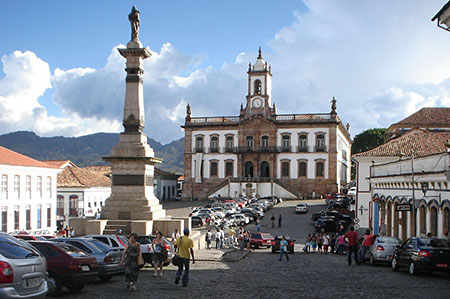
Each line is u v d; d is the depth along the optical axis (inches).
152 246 797.2
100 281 740.0
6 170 1852.9
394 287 674.8
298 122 3540.8
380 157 1921.8
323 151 3499.0
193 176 3750.0
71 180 2532.0
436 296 598.9
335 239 1454.2
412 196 1175.0
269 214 2677.2
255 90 3659.0
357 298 592.4
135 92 1267.2
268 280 759.1
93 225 1188.5
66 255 609.0
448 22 838.5
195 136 3757.4
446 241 821.9
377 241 994.7
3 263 435.2
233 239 1644.9
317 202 3238.2
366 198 2017.7
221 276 810.2
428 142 1897.1
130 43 1270.9
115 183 1247.5
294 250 1535.4
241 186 3526.1
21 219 1943.9
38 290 467.8
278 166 3587.6
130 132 1259.2
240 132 3654.0
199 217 2255.2
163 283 717.3
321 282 732.0
